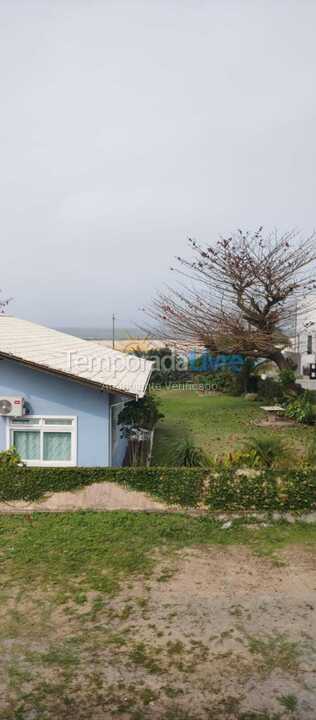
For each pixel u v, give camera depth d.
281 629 6.07
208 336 22.70
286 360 24.03
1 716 4.64
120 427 13.17
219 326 22.69
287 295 22.31
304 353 28.92
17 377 11.23
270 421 20.17
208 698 4.89
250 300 22.69
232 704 4.81
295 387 22.56
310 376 27.05
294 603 6.66
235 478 9.64
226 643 5.78
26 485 9.88
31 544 8.34
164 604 6.61
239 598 6.78
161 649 5.67
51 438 11.36
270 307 22.72
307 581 7.25
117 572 7.46
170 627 6.10
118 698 4.89
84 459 11.23
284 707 4.77
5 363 11.20
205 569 7.60
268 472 9.59
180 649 5.67
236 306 22.92
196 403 25.47
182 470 9.74
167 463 11.76
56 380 11.23
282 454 10.27
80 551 8.12
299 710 4.73
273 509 9.57
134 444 13.59
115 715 4.67
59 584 7.10
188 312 24.17
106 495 9.86
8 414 10.95
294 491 9.53
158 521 9.30
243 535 8.88
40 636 5.91
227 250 22.95
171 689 5.02
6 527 9.04
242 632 6.00
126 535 8.73
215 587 7.07
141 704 4.81
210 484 9.68
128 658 5.50
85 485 9.88
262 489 9.58
